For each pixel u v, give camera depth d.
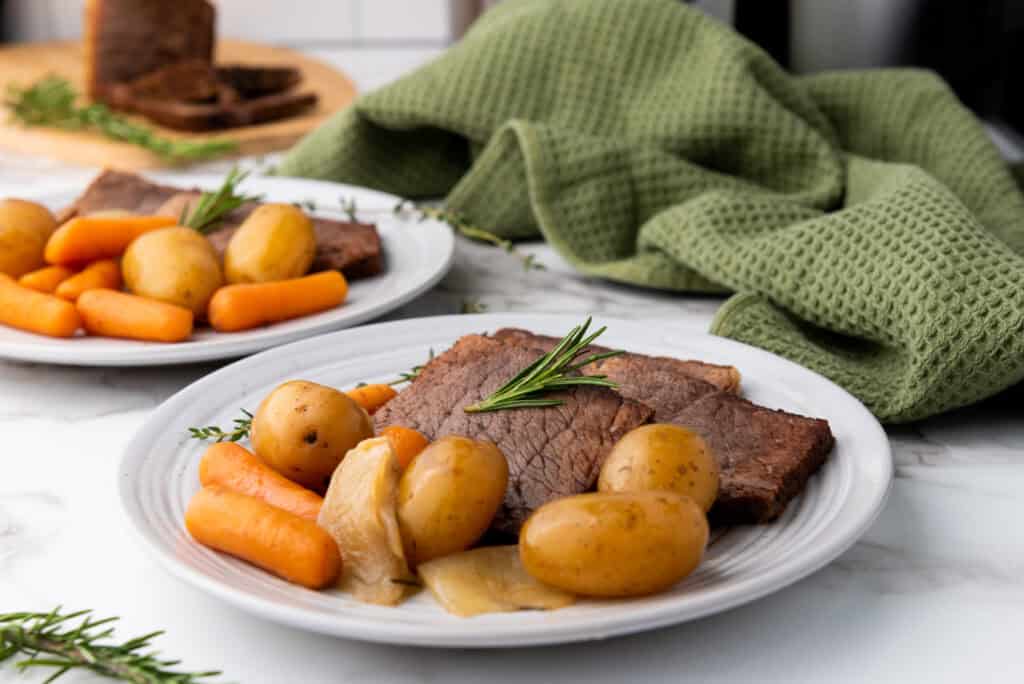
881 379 0.81
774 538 0.69
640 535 0.64
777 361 0.81
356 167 1.10
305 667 0.65
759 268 0.88
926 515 0.74
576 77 1.06
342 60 1.82
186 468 0.73
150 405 0.83
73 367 0.87
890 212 0.85
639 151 1.02
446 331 0.85
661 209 1.02
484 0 1.31
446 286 0.98
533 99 1.06
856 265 0.84
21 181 1.18
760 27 1.16
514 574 0.66
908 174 0.91
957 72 1.15
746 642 0.66
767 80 1.07
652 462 0.68
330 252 0.94
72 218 0.96
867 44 1.14
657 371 0.78
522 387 0.73
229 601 0.64
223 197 0.96
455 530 0.66
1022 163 1.10
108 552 0.71
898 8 1.13
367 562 0.66
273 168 1.14
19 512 0.74
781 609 0.68
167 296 0.87
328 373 0.81
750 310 0.86
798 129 1.02
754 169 1.04
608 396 0.73
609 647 0.66
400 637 0.62
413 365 0.83
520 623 0.64
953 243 0.82
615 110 1.06
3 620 0.65
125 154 1.22
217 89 1.37
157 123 1.34
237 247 0.90
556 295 0.97
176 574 0.65
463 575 0.66
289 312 0.88
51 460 0.78
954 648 0.66
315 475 0.71
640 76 1.06
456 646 0.64
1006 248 0.82
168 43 1.49
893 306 0.81
